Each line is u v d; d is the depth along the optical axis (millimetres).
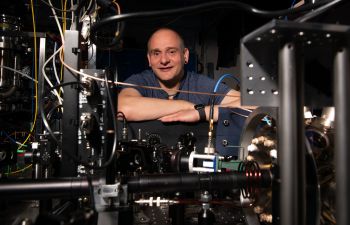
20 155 1704
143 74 2195
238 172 847
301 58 596
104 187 727
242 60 657
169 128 1298
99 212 724
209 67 4203
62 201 965
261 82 671
